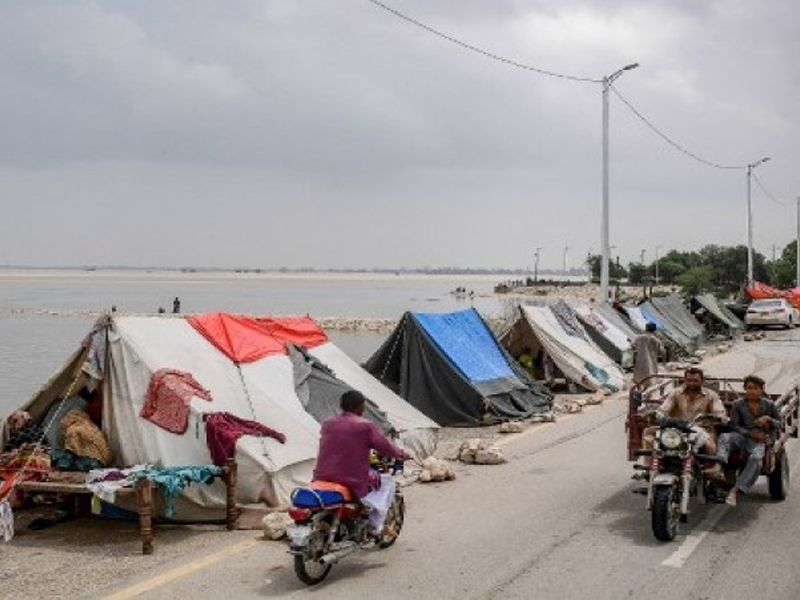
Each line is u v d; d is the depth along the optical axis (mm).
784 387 22391
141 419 10219
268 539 9211
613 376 24141
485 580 7824
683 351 32562
